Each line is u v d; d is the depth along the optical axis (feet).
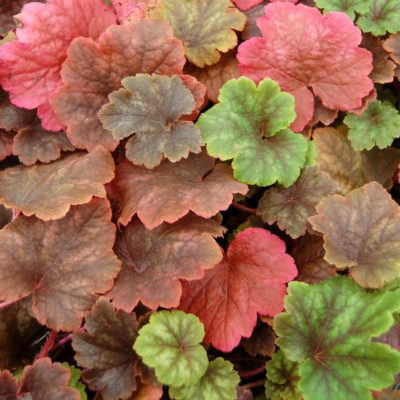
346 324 1.72
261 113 1.92
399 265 1.77
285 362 1.81
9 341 1.86
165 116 1.89
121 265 1.85
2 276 1.78
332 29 1.98
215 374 1.76
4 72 1.93
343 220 1.83
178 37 2.03
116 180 1.90
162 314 1.76
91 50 1.90
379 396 1.72
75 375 1.80
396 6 2.10
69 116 1.91
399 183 2.11
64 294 1.80
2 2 2.18
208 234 1.83
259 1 2.08
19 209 1.80
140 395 1.76
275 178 1.87
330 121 2.02
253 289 1.83
